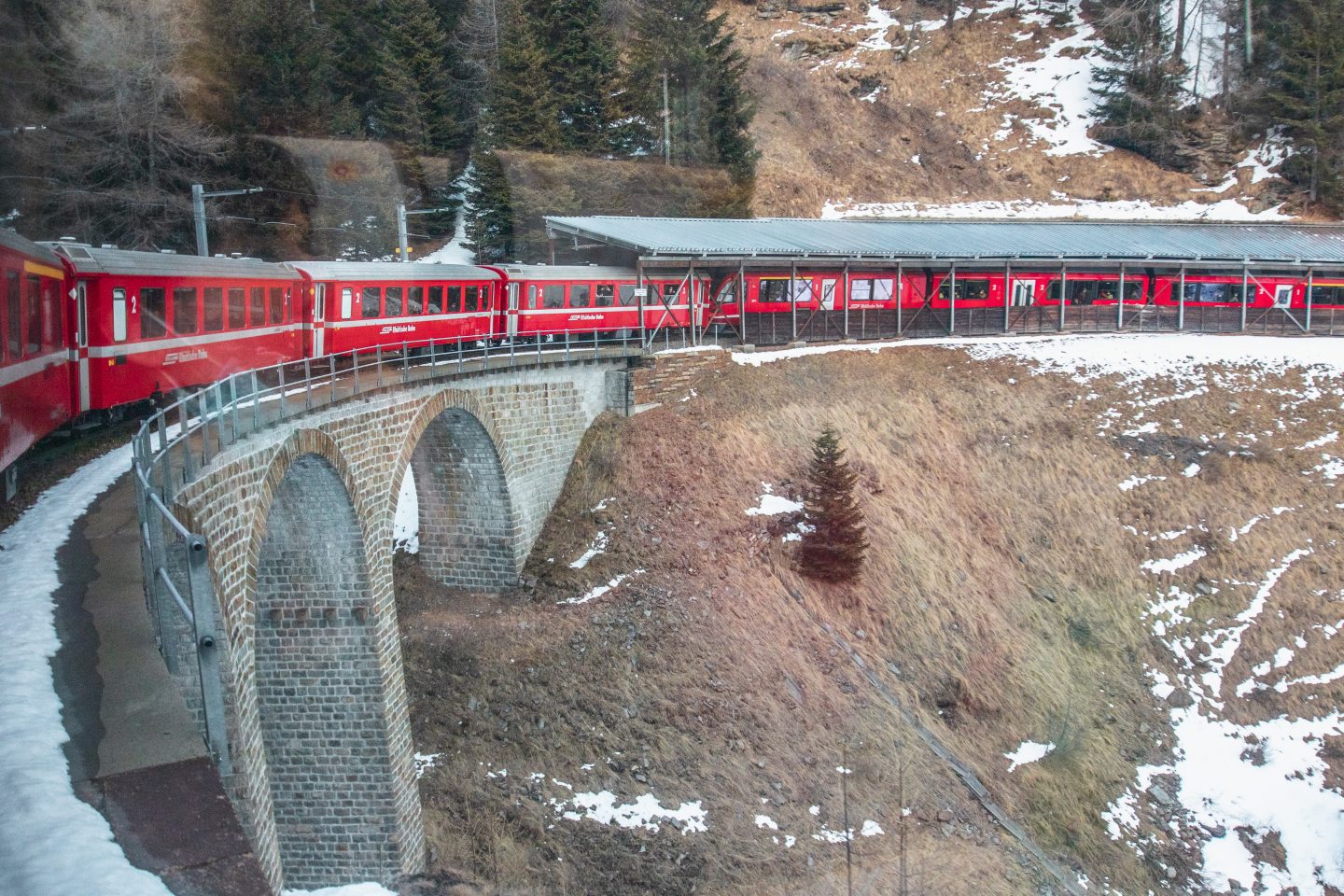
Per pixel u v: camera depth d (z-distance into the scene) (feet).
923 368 125.90
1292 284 146.30
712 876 65.72
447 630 82.94
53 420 55.16
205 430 43.80
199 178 127.13
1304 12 207.00
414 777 68.74
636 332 119.24
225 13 133.90
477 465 88.43
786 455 105.60
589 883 64.08
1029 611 96.99
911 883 68.23
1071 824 78.38
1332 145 195.31
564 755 72.74
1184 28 223.30
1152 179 201.26
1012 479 111.04
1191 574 102.37
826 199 187.52
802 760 75.77
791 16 237.86
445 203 162.09
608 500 96.63
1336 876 78.64
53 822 27.61
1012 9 241.35
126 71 116.78
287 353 83.71
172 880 26.89
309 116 141.08
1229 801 83.56
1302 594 100.01
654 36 164.86
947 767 79.25
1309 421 121.80
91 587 41.42
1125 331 142.31
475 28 166.61
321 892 64.34
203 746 32.04
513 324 107.65
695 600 86.28
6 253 46.73
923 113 213.46
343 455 61.52
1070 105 215.92
